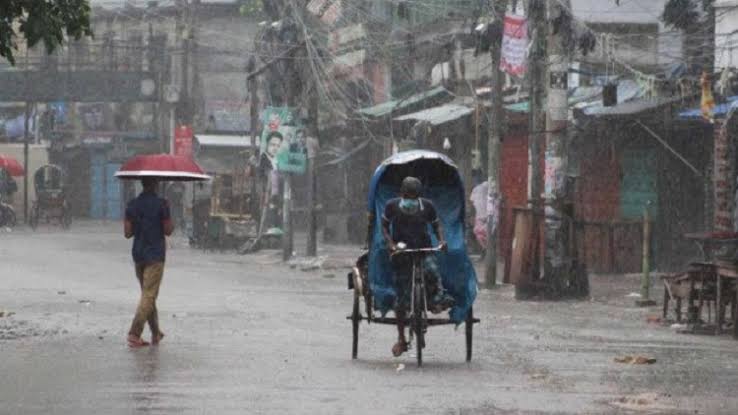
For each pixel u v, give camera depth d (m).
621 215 73.31
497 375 30.52
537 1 59.09
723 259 42.69
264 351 35.09
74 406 25.03
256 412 24.38
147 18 149.12
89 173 158.88
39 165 152.38
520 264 56.12
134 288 58.34
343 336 39.38
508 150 81.50
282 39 84.31
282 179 99.12
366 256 34.81
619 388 28.38
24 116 158.50
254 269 74.38
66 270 70.00
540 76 60.06
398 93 97.94
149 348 35.75
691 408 25.56
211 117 142.12
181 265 77.44
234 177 97.00
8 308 48.59
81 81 143.12
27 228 130.12
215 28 145.00
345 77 99.88
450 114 82.94
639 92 69.06
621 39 78.81
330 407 25.09
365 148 108.75
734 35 66.62
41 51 147.62
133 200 37.00
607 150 73.31
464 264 33.59
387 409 24.91
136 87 144.38
